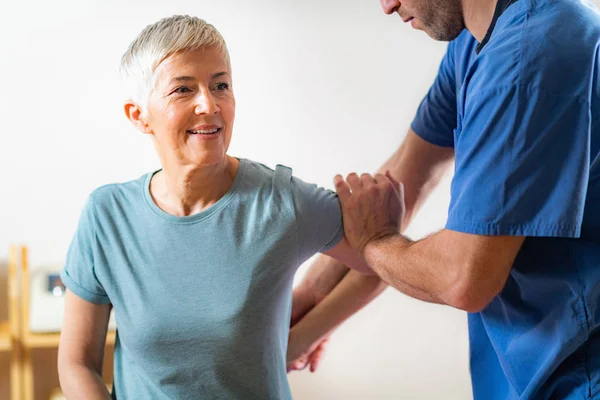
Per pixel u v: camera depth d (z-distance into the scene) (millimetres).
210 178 1337
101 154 3029
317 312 1655
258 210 1349
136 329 1343
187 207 1358
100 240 1360
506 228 1195
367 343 3252
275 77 3119
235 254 1332
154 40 1276
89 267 1374
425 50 3201
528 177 1190
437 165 1773
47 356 2986
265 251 1335
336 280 1703
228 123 1309
